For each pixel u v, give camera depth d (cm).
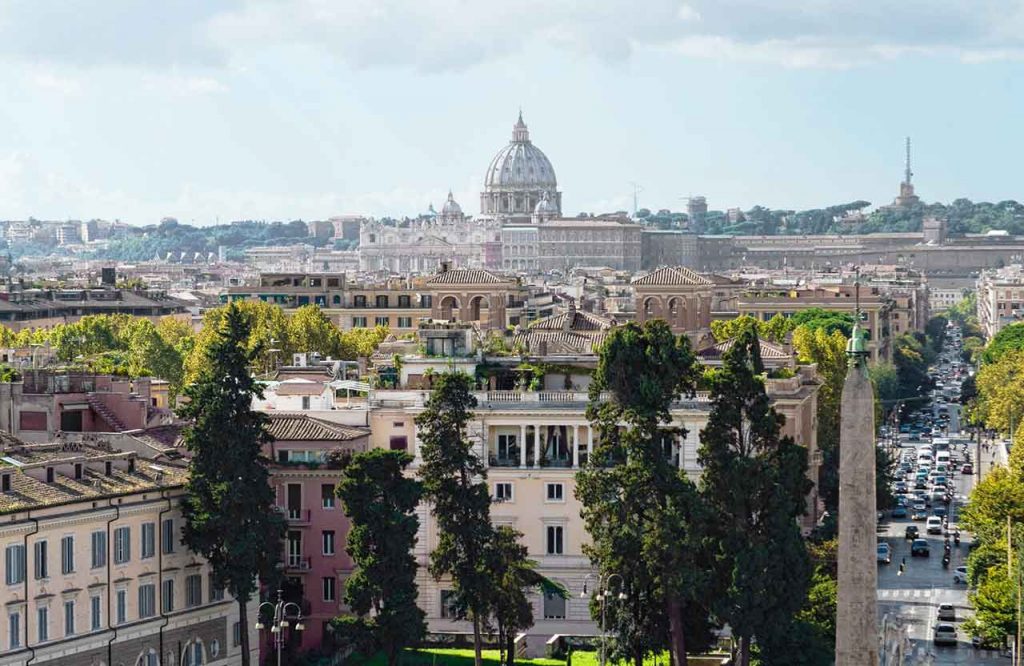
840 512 17762
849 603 17700
